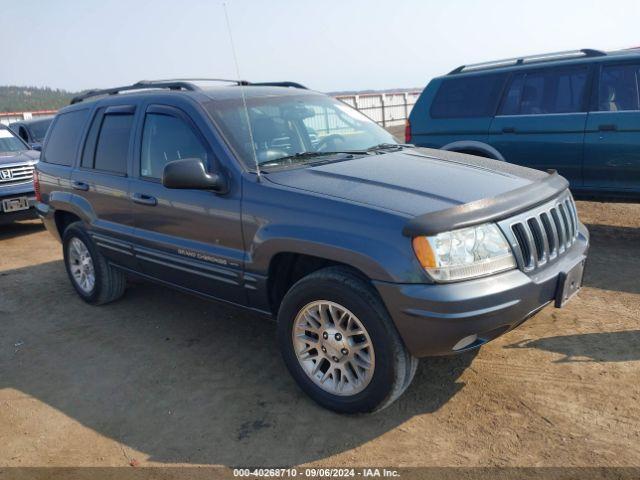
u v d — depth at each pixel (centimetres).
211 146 371
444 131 714
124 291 527
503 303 279
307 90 476
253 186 342
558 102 634
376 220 288
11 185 823
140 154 429
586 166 618
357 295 293
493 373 354
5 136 958
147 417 336
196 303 515
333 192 316
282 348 338
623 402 315
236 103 406
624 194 606
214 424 323
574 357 367
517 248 293
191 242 386
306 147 402
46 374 399
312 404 336
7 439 322
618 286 487
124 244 447
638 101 586
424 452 286
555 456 276
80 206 489
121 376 388
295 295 321
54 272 648
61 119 547
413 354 290
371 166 360
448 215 279
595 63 612
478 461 277
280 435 308
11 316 516
